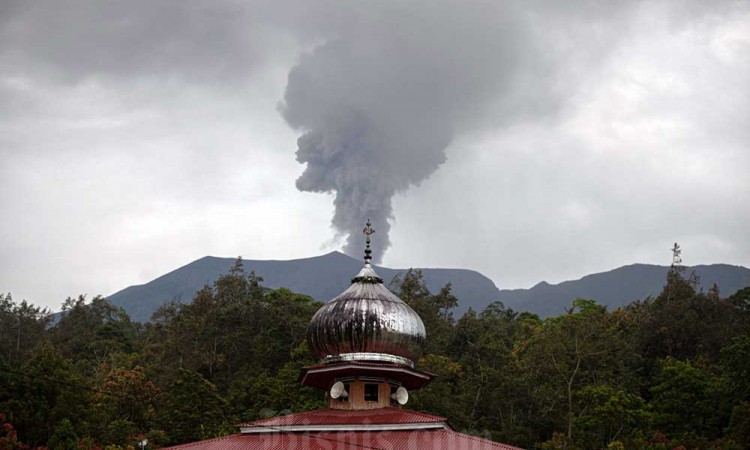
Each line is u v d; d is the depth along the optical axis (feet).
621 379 406.82
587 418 350.64
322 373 190.08
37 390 310.65
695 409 361.92
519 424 365.81
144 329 605.31
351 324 189.37
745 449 312.91
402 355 192.13
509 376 378.73
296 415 184.65
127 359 467.11
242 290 490.08
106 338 522.88
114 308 591.37
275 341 422.82
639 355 442.91
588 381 398.83
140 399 347.77
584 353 394.52
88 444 289.74
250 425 176.76
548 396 367.66
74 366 440.86
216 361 433.07
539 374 385.29
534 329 513.86
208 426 323.16
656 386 392.47
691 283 545.03
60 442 290.76
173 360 439.22
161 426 331.16
